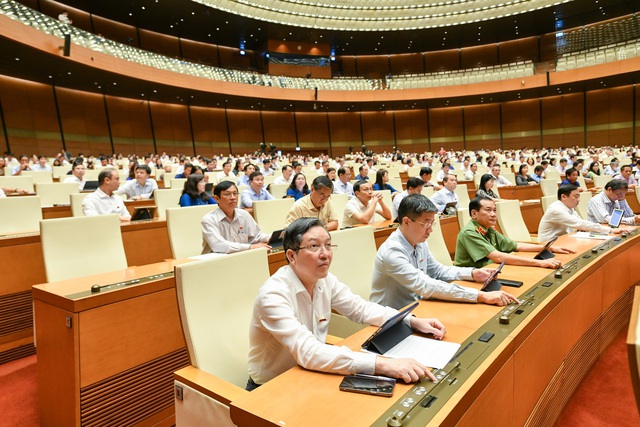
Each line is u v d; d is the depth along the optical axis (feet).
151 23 62.64
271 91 63.05
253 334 5.13
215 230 10.52
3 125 47.67
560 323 6.51
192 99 62.23
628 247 10.32
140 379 6.94
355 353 4.31
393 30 68.54
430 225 7.16
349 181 24.17
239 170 37.14
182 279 5.26
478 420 3.89
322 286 5.44
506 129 76.59
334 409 3.60
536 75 64.13
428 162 46.88
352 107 73.51
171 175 28.58
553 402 6.29
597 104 70.08
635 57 56.65
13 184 19.29
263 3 57.41
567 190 12.71
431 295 6.51
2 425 7.12
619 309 9.79
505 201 13.82
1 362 9.53
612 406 7.28
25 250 10.11
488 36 74.38
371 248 9.09
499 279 7.28
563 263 8.25
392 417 3.39
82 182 23.16
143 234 13.51
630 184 25.70
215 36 68.90
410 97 69.36
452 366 4.17
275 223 14.38
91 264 9.12
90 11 58.03
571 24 69.67
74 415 6.15
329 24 65.16
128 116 60.75
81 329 6.19
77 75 47.09
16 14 35.24
